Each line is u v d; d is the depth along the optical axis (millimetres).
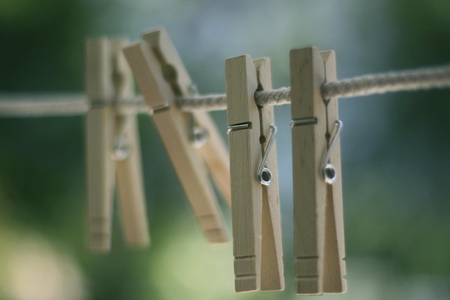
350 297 1506
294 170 577
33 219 1512
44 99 720
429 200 1514
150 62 631
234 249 587
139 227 690
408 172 1523
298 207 575
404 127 1531
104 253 1495
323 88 581
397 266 1517
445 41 1532
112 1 1600
